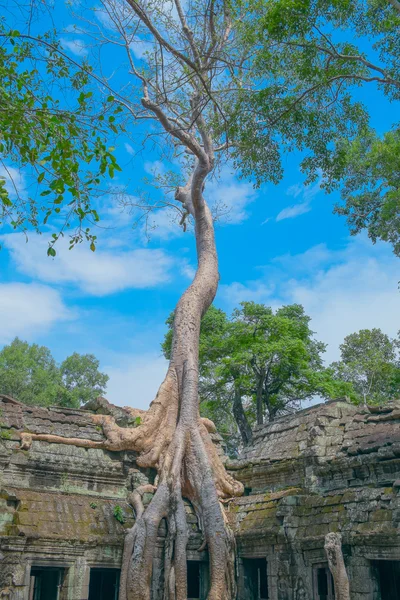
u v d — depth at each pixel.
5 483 15.83
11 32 9.65
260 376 35.12
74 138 9.95
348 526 15.48
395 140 22.08
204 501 17.73
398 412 17.48
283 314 38.19
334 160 17.81
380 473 16.48
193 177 22.61
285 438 21.02
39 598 16.66
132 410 20.50
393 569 16.16
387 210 20.48
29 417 17.48
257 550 18.42
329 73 16.28
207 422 21.23
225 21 17.53
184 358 20.75
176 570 16.05
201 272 23.16
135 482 18.06
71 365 50.34
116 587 16.58
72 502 16.42
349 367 38.97
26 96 9.57
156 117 20.25
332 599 15.56
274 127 17.03
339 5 14.95
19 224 10.15
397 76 17.08
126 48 17.59
